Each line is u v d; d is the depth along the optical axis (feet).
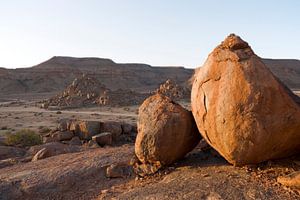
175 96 285.23
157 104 37.40
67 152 56.13
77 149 58.44
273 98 29.09
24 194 38.32
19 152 61.52
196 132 37.17
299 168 30.89
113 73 563.07
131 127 73.20
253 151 30.25
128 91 304.30
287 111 29.30
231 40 32.07
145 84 566.77
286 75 516.32
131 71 595.06
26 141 75.25
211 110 31.30
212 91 31.45
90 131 69.82
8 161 53.31
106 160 44.06
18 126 140.56
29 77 514.68
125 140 69.77
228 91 29.99
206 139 34.17
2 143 75.97
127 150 48.44
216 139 31.89
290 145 31.19
